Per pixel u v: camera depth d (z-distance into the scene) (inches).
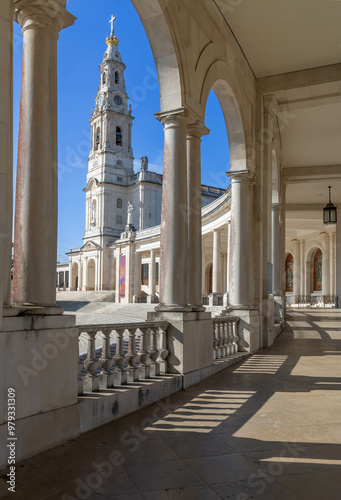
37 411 180.4
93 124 3120.1
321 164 884.6
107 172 2896.2
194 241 345.1
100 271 2792.8
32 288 192.2
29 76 200.4
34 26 201.8
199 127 347.3
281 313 753.0
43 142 198.8
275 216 781.3
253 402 260.1
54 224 202.5
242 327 462.9
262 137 539.2
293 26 426.9
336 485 148.6
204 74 362.6
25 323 177.3
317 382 315.6
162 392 271.7
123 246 2199.8
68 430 195.5
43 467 163.6
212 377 338.3
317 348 498.6
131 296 2102.6
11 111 183.5
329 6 391.2
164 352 299.6
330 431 206.2
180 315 302.7
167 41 307.9
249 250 489.1
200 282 346.6
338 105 597.3
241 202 492.4
